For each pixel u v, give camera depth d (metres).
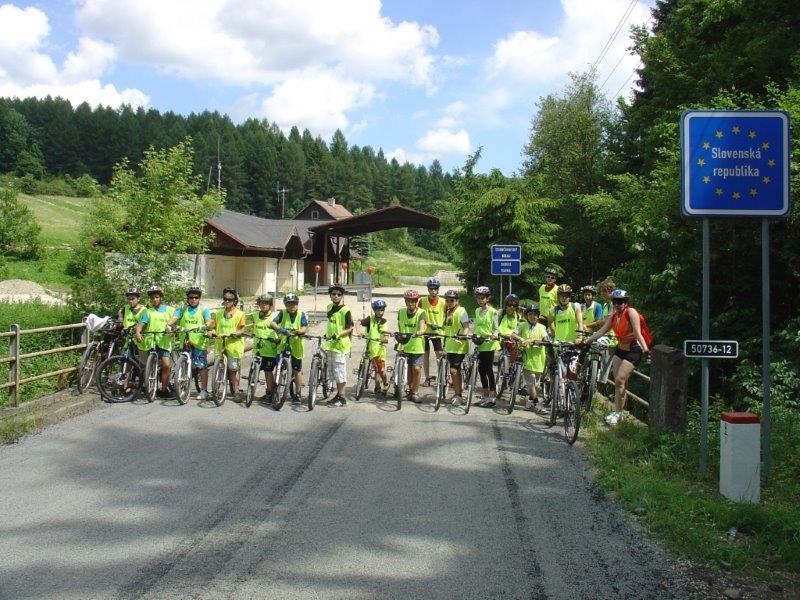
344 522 5.52
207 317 10.74
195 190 16.48
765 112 6.68
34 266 43.84
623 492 6.23
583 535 5.35
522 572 4.67
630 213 16.56
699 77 19.77
